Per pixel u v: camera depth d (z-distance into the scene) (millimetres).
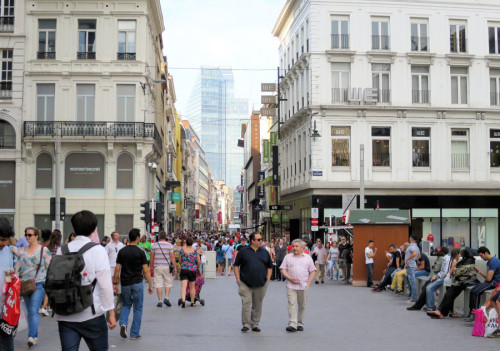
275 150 54438
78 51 40000
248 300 12836
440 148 41688
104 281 6473
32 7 39938
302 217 44688
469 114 42000
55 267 6262
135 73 39750
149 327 13453
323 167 40750
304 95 43875
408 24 41812
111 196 39594
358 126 41062
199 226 129625
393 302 19203
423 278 18781
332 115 40969
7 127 39750
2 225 7281
